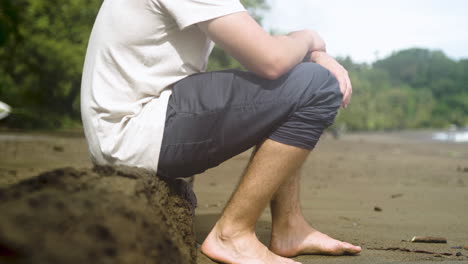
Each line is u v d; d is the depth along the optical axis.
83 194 1.11
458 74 103.81
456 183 5.30
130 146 1.59
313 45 1.83
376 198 3.92
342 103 1.77
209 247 1.72
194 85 1.63
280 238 1.94
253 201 1.67
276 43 1.58
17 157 6.02
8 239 0.81
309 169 6.76
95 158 1.66
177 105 1.61
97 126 1.63
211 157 1.64
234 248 1.69
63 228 0.92
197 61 1.68
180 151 1.59
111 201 1.12
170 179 1.67
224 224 1.72
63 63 14.63
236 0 1.58
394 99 63.34
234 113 1.60
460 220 2.89
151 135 1.58
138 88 1.61
